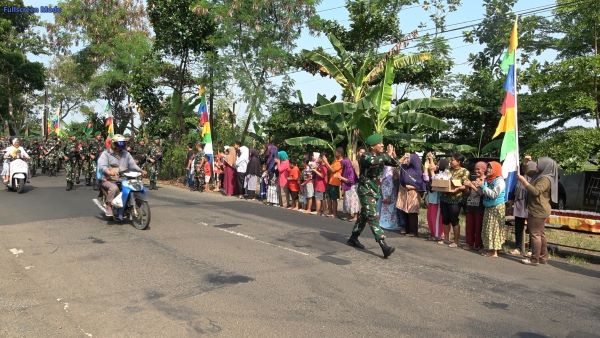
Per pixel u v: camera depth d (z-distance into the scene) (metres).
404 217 10.02
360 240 8.98
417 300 5.71
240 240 8.53
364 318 5.07
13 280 6.09
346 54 17.05
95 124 31.31
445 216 9.08
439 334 4.73
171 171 20.38
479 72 18.92
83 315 4.99
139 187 9.36
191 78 21.03
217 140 22.61
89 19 28.55
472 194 8.72
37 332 4.57
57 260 7.00
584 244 10.01
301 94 20.41
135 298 5.48
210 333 4.58
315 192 12.38
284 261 7.19
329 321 4.95
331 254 7.77
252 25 19.39
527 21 17.98
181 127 21.09
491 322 5.12
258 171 15.19
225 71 19.48
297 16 20.09
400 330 4.79
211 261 7.05
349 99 17.41
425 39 18.38
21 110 47.66
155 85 20.77
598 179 13.78
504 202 8.21
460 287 6.32
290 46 20.50
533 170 8.20
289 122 19.77
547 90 14.56
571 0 14.27
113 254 7.36
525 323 5.14
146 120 23.17
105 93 30.20
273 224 10.31
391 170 10.35
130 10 29.19
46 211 11.16
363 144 17.08
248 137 23.05
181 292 5.70
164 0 19.34
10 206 11.90
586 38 14.93
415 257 7.89
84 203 12.49
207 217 10.93
